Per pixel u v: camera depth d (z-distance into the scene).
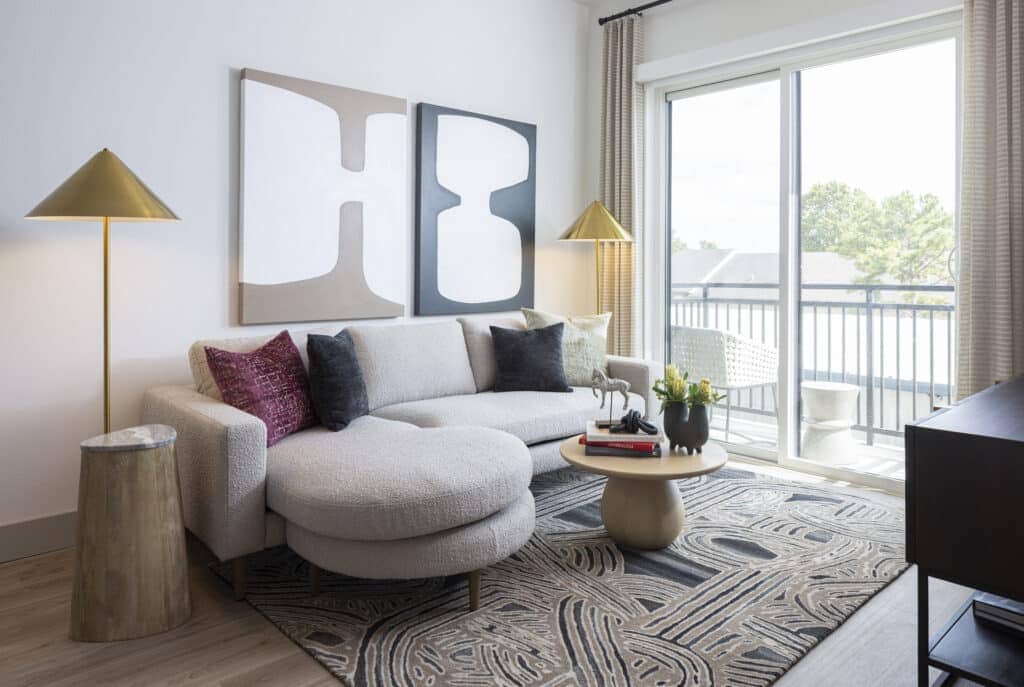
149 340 2.96
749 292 4.16
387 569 2.06
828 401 3.85
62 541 2.78
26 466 2.71
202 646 2.00
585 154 4.81
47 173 2.68
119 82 2.83
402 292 3.79
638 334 4.52
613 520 2.69
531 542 2.76
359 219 3.57
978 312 3.13
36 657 1.94
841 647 2.00
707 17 4.11
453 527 2.15
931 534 1.41
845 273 3.75
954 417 1.49
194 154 3.05
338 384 2.80
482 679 1.81
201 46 3.04
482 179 4.15
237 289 3.21
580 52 4.73
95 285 2.83
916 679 1.83
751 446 4.19
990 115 3.11
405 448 2.40
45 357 2.73
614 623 2.11
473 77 4.10
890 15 3.37
